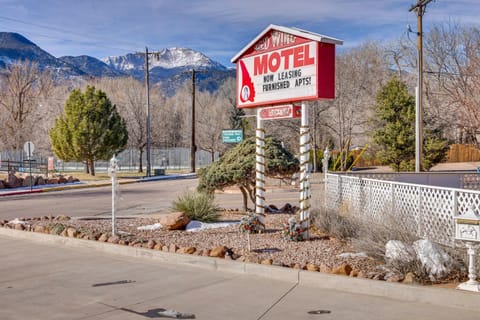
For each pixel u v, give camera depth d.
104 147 42.44
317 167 45.91
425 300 6.14
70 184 35.44
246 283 7.23
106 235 10.62
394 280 6.83
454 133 38.25
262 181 11.47
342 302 6.20
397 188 9.79
